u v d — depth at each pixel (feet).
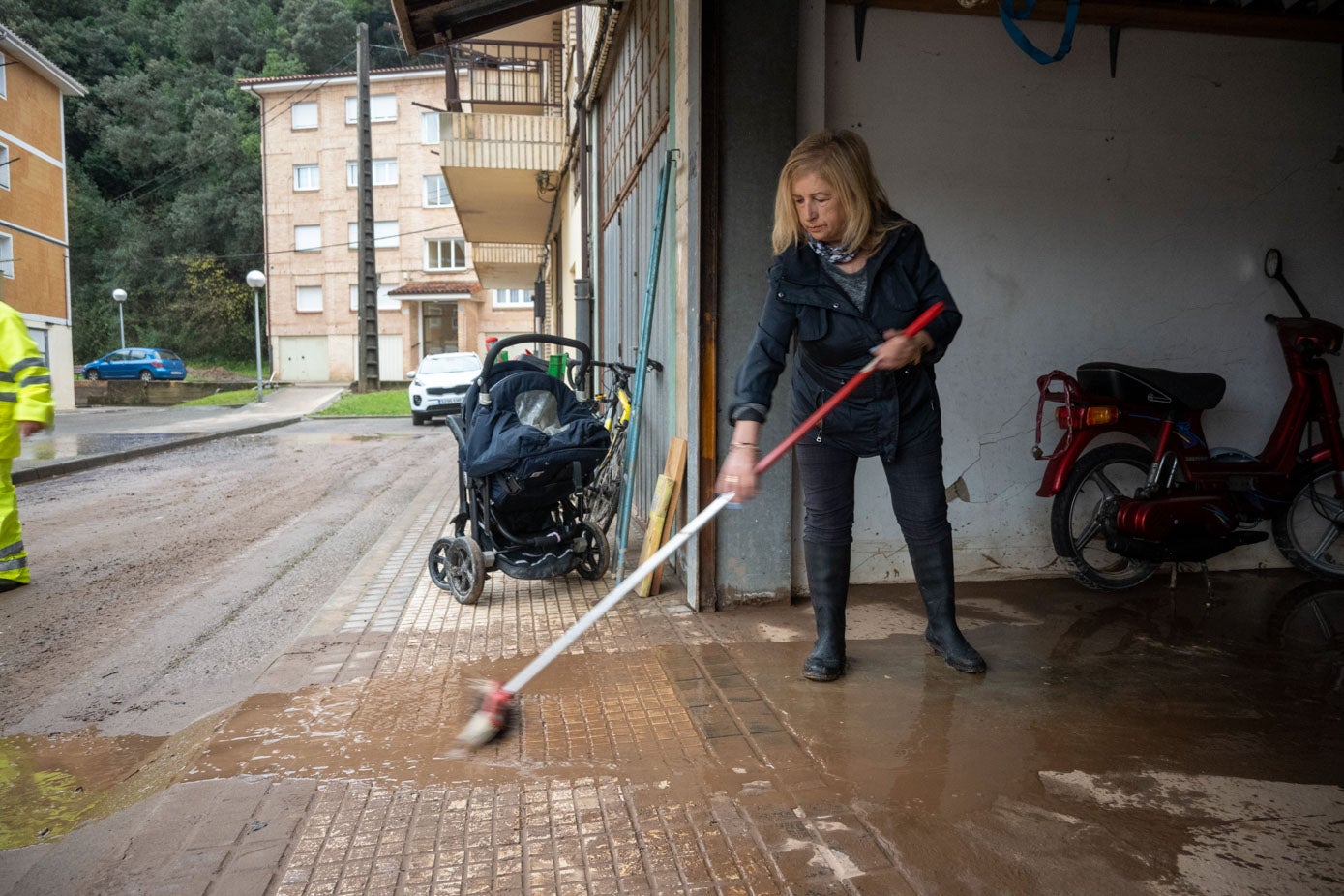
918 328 8.19
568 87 39.27
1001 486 13.74
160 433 49.78
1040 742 8.11
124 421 62.54
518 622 12.67
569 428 14.08
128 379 118.83
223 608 15.07
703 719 8.74
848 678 9.78
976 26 12.96
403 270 140.67
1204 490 12.68
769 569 12.69
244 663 12.26
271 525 22.75
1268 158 13.98
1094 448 12.80
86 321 159.94
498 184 45.21
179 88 186.09
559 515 15.48
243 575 17.44
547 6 17.53
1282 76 13.91
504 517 14.26
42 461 34.58
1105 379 12.39
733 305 12.28
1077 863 6.15
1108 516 12.52
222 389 112.68
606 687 9.71
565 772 7.70
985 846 6.39
